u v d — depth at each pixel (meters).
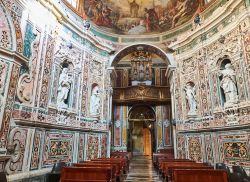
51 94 8.98
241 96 8.26
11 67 6.53
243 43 8.23
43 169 7.84
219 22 9.77
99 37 13.18
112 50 13.33
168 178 6.33
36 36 8.19
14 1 7.02
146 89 18.67
